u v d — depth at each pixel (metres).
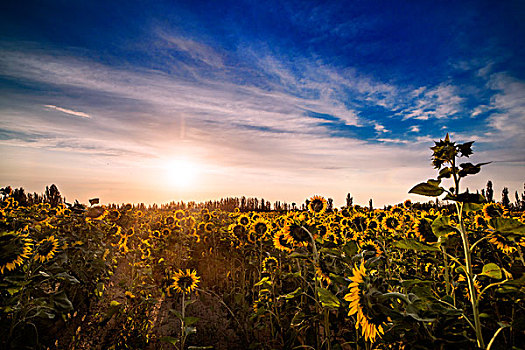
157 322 6.32
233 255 7.00
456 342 1.97
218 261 8.36
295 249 3.98
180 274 5.39
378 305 2.09
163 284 6.14
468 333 2.82
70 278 4.71
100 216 7.65
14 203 9.27
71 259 6.21
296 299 4.70
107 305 6.58
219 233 9.25
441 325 2.11
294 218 4.22
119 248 8.84
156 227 10.30
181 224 12.52
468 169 2.22
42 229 6.87
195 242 9.94
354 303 2.16
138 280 6.77
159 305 7.19
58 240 5.79
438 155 2.32
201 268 9.26
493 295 3.46
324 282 3.56
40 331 4.86
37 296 4.58
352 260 3.01
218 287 8.03
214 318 6.51
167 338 3.95
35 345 4.32
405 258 5.02
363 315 2.12
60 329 5.50
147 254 8.19
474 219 4.67
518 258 4.12
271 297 4.82
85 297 6.45
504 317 3.82
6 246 4.12
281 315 4.75
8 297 4.55
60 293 4.45
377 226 5.50
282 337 4.49
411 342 2.06
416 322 2.08
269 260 5.26
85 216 7.43
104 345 4.88
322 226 4.24
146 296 5.91
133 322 5.09
